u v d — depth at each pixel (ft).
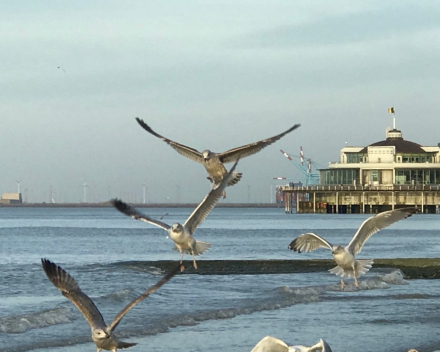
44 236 337.31
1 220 627.46
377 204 518.37
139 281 128.36
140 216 51.03
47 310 91.45
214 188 53.78
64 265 163.84
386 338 76.38
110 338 38.34
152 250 237.66
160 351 69.15
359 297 107.96
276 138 58.54
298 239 63.26
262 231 380.37
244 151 58.08
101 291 114.21
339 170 520.42
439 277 137.69
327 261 147.54
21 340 73.31
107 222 571.28
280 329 81.10
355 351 69.87
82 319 84.48
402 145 521.24
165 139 59.06
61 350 69.67
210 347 71.20
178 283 123.24
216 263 145.18
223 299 102.68
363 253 224.53
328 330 80.64
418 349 71.10
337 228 395.34
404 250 238.48
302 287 114.83
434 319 88.33
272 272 142.82
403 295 109.29
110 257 207.21
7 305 96.89
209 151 57.47
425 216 606.96
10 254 218.59
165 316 87.15
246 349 70.38
